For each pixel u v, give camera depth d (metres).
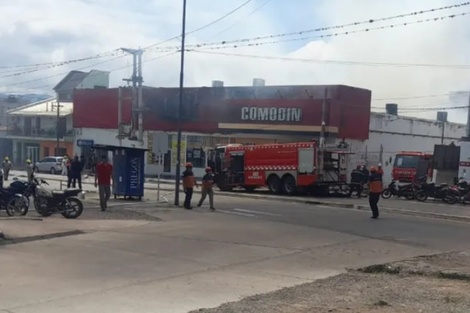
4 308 7.14
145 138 52.16
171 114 50.81
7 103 98.06
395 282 9.35
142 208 21.22
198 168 49.62
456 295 8.23
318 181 30.98
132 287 8.60
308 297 8.00
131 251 11.80
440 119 60.38
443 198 29.92
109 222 16.36
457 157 33.19
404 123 51.88
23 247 11.97
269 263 11.07
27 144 69.12
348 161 34.72
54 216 17.52
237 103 47.28
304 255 12.11
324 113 42.84
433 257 12.14
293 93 44.88
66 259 10.73
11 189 17.72
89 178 42.97
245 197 29.31
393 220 19.64
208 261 11.03
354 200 29.08
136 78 45.03
